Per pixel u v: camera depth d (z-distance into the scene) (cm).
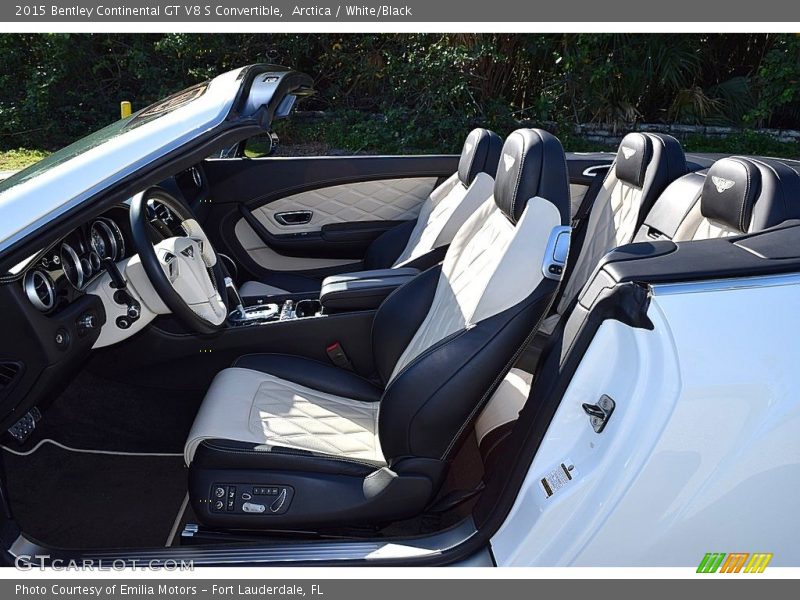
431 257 266
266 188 335
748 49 866
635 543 123
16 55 946
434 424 154
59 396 226
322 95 889
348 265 348
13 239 127
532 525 128
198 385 238
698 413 118
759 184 178
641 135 275
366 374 245
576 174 329
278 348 239
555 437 132
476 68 815
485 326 150
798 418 119
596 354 128
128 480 227
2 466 157
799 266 123
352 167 336
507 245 152
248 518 161
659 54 811
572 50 793
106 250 199
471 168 278
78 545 199
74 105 958
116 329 194
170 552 144
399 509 158
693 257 127
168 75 936
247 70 167
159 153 137
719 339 118
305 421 187
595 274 132
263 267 344
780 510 122
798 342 119
